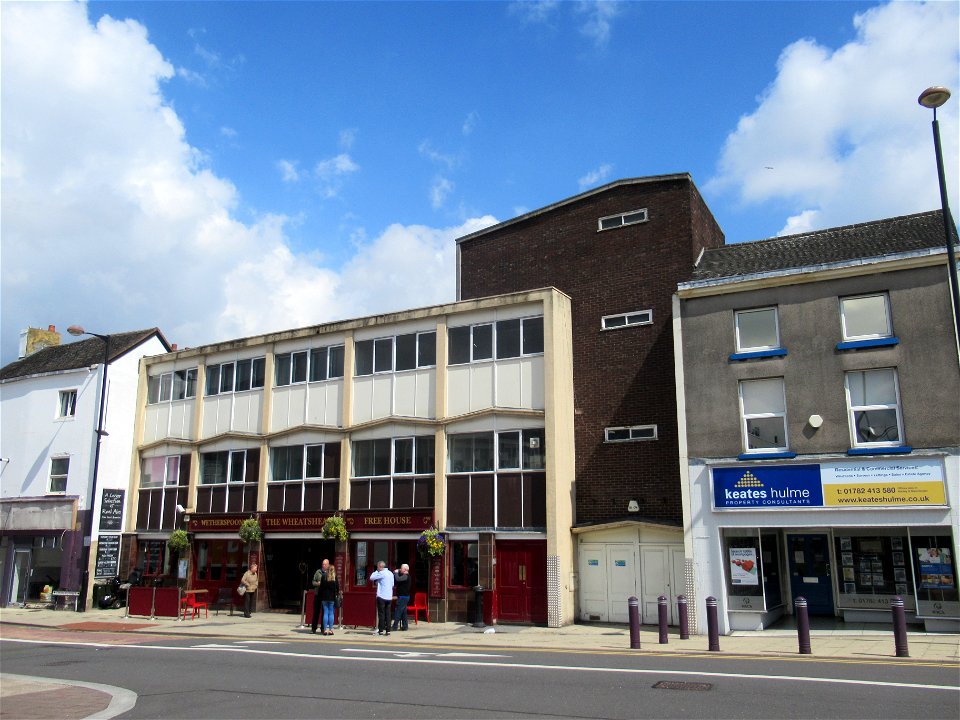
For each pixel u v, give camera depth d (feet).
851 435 56.70
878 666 40.63
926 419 54.44
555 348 72.02
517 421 72.28
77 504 96.02
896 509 54.03
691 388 62.49
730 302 62.39
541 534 68.80
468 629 66.18
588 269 77.61
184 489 93.71
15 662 50.44
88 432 98.12
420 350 79.87
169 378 99.71
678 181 74.54
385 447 79.77
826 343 58.54
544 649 52.24
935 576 54.29
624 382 73.20
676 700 32.22
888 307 57.31
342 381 84.12
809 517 56.49
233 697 35.60
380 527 77.00
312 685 38.32
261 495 86.53
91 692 37.65
